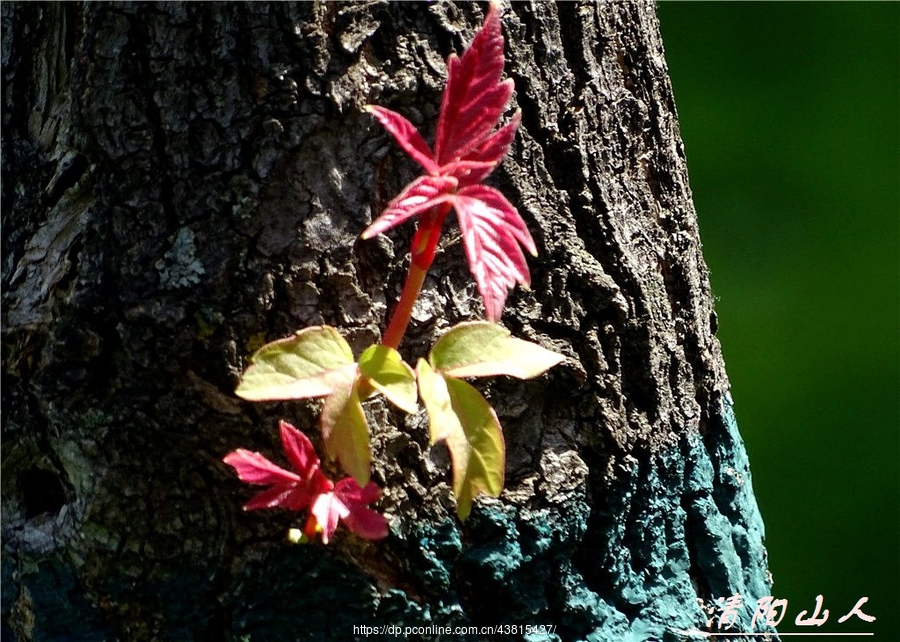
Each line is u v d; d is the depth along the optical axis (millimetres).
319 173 1599
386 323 1610
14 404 1621
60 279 1604
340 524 1606
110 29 1589
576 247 1642
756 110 3951
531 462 1631
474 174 1559
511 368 1569
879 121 3873
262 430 1599
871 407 3525
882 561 3314
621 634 1643
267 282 1594
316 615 1606
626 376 1657
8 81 1645
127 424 1595
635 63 1686
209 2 1589
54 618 1613
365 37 1599
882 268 3682
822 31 4051
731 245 3809
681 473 1678
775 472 3475
